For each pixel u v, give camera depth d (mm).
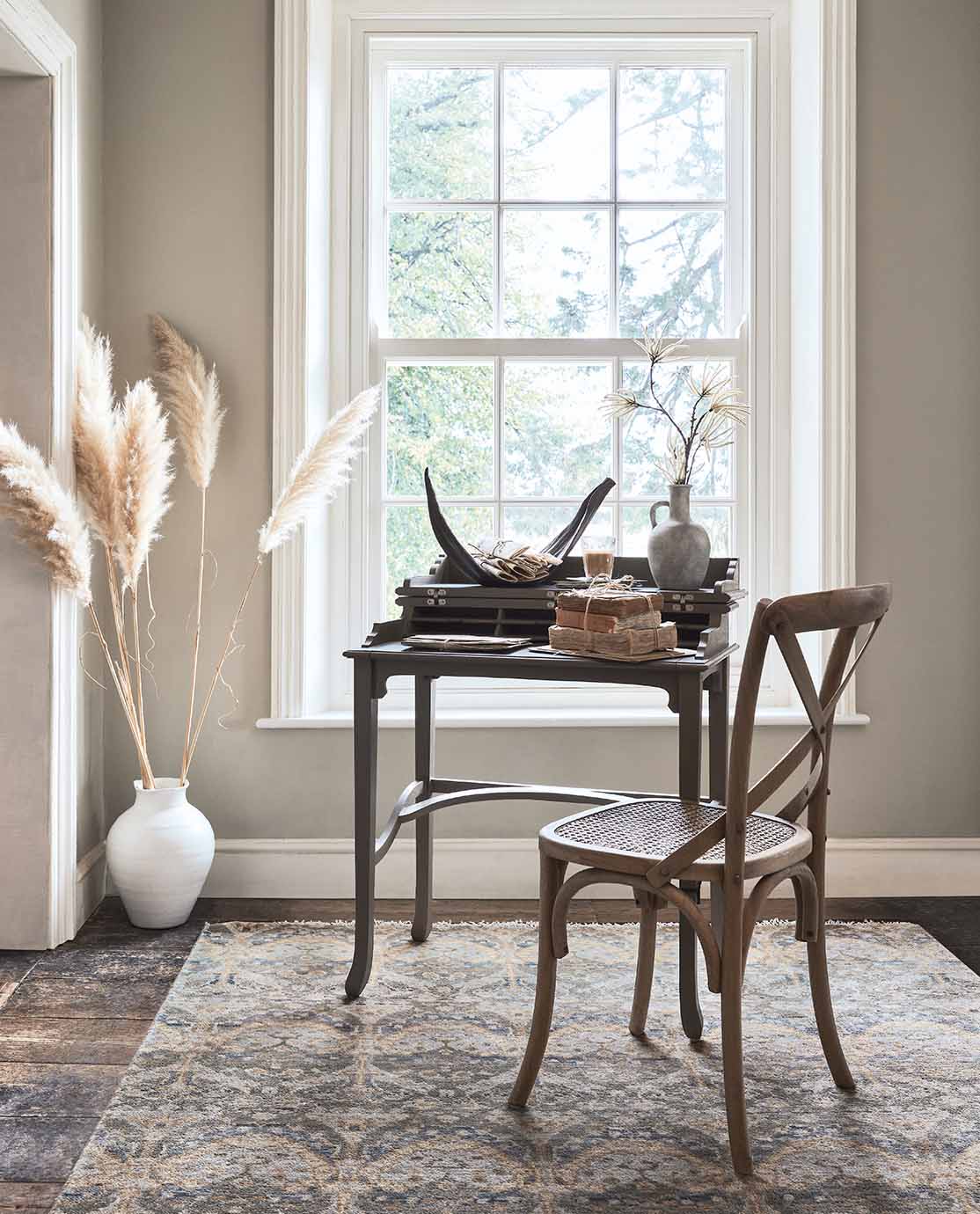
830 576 3307
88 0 3133
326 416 3469
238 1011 2465
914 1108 2047
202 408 3105
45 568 2836
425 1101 2064
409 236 3582
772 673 3551
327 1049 2273
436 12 3445
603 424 3572
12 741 2852
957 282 3314
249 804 3328
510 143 3562
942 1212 1724
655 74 3561
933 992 2582
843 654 2113
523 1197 1764
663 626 2447
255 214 3275
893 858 3340
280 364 3262
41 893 2852
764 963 2766
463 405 3566
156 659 3307
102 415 2920
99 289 3254
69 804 2916
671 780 3346
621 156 3568
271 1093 2088
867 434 3318
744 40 3496
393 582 3576
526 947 2879
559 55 3529
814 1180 1813
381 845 2580
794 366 3508
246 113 3268
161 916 2990
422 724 2975
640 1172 1837
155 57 3264
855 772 3350
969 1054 2266
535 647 2564
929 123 3301
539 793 2604
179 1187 1782
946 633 3342
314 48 3303
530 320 3582
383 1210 1727
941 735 3350
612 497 3568
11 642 2846
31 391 2828
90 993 2566
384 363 3547
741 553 3572
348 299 3494
